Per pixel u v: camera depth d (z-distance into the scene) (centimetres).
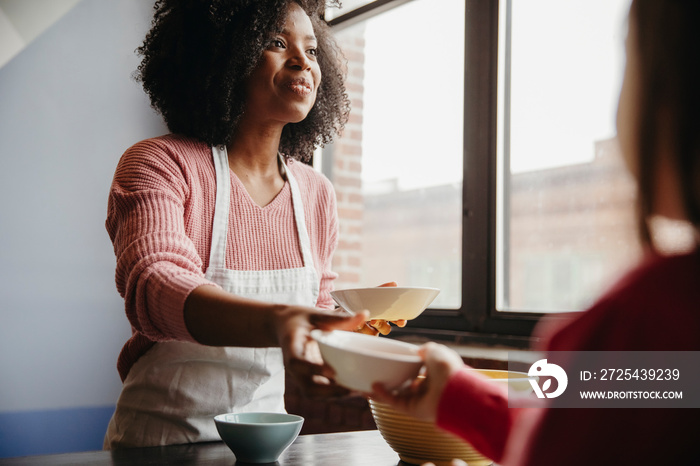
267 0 117
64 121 274
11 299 258
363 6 249
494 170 198
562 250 182
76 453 97
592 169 175
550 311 183
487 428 64
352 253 257
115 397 278
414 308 99
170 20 126
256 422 99
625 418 53
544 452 57
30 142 266
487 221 199
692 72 53
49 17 273
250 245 124
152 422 115
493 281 197
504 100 200
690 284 53
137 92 292
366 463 91
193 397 115
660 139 54
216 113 123
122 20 290
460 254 215
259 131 127
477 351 181
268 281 123
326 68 148
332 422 211
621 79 59
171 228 99
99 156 281
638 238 57
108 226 110
